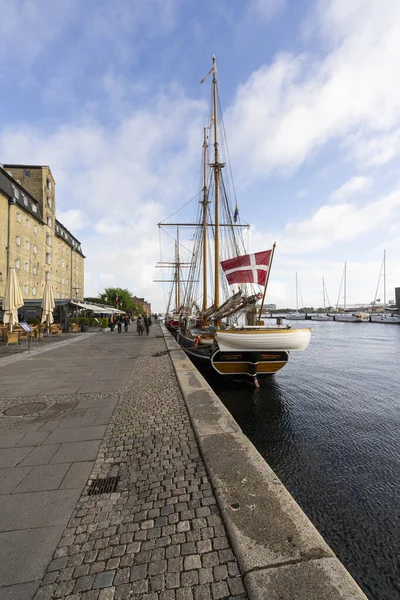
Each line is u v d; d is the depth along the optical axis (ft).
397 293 284.00
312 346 89.86
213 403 17.53
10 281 52.75
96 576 6.12
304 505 13.98
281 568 5.79
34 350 46.09
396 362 59.67
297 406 29.68
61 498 9.02
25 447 12.62
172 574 6.12
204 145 70.54
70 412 17.11
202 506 8.43
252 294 36.29
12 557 6.67
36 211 130.11
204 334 46.29
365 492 15.01
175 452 11.98
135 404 18.57
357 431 23.24
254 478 9.21
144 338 69.31
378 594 9.40
